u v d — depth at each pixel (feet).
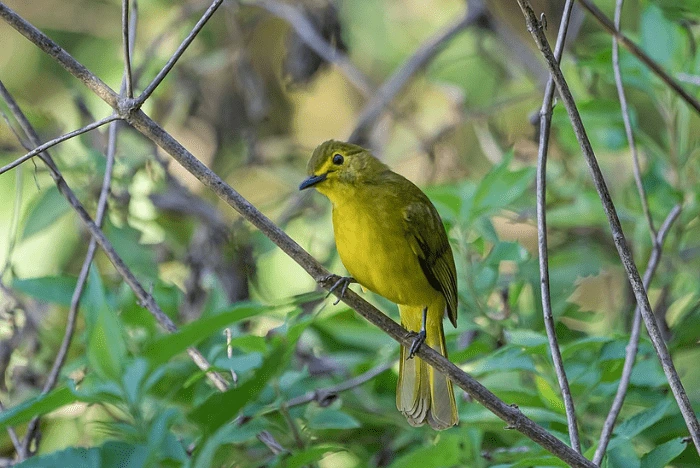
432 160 47.98
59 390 23.07
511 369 28.40
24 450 29.45
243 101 48.14
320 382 36.27
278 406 28.17
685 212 37.32
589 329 41.55
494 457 28.76
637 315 26.61
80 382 31.30
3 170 23.72
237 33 47.39
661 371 29.37
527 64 49.44
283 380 29.76
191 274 40.29
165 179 42.04
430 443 32.09
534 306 36.37
